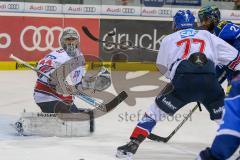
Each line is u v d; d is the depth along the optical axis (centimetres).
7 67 1950
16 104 1383
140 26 2083
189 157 913
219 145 425
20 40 1962
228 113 429
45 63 1026
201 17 986
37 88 1045
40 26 1981
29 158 860
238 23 2175
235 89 432
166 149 961
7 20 1941
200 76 804
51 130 1013
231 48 824
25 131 1012
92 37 1200
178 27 860
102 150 927
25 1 1989
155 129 1128
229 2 2198
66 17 2009
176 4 2127
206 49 819
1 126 1105
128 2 2089
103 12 2052
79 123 1019
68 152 905
